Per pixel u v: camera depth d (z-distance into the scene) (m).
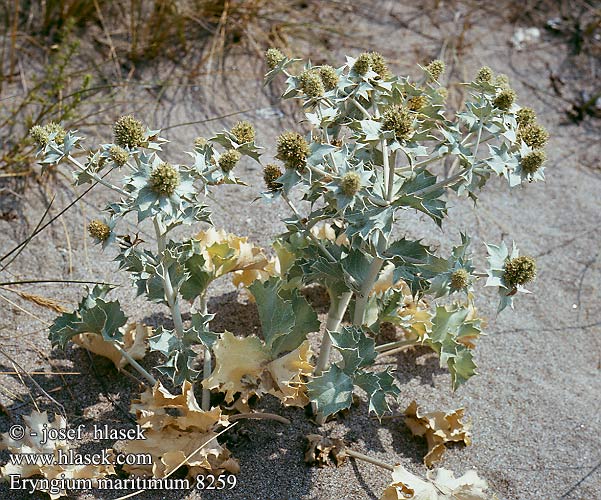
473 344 1.02
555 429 0.98
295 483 0.88
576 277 1.20
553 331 1.11
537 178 0.81
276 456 0.90
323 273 0.85
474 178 0.83
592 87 1.53
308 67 0.87
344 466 0.90
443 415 0.92
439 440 0.92
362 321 0.89
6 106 1.29
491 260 0.81
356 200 0.80
